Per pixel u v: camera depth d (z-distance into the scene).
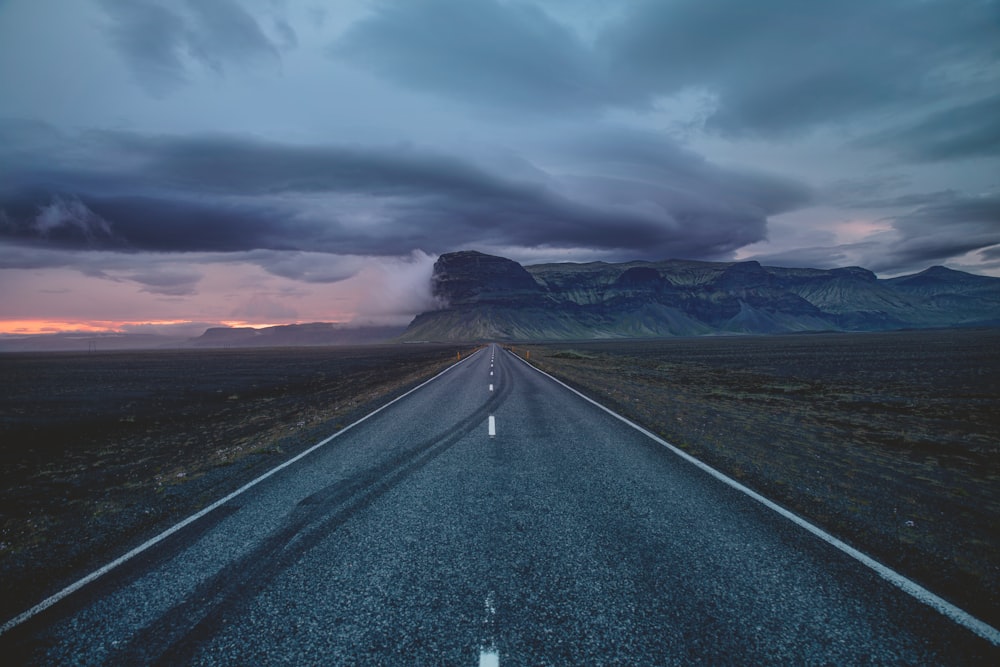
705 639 2.73
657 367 39.41
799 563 3.67
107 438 14.23
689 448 7.89
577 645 2.70
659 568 3.60
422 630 2.87
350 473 6.64
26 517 6.43
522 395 15.55
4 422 17.73
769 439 9.38
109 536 4.59
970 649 2.64
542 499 5.30
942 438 11.44
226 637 2.85
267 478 6.52
